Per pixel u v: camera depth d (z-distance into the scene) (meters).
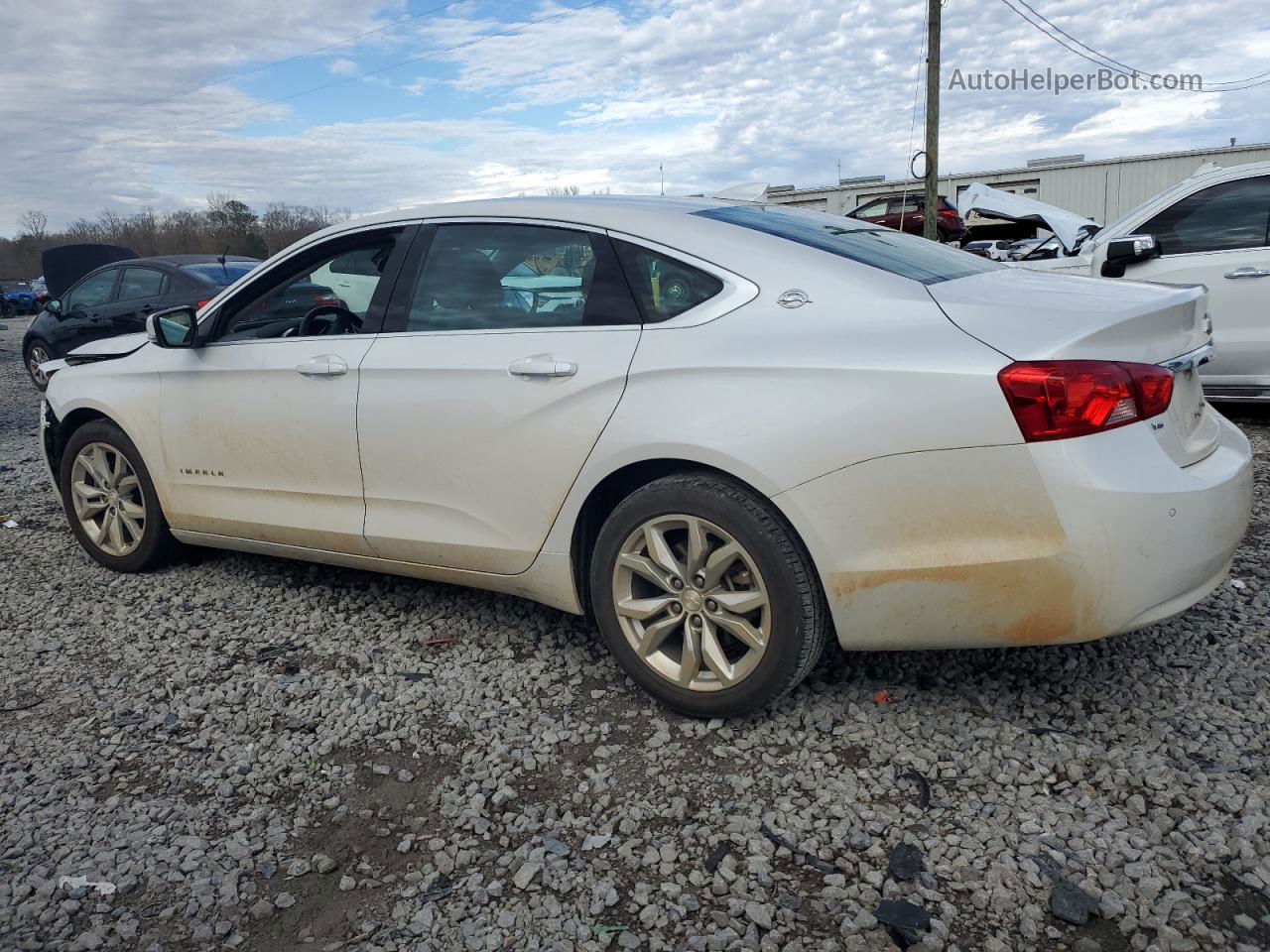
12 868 2.50
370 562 3.82
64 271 17.23
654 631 3.08
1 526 5.76
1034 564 2.55
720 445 2.81
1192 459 2.78
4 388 13.20
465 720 3.16
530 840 2.54
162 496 4.39
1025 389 2.50
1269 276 6.56
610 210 3.28
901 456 2.63
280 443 3.88
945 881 2.31
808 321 2.83
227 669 3.62
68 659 3.76
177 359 4.24
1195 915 2.14
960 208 14.80
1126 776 2.64
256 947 2.21
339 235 3.88
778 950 2.13
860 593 2.74
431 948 2.18
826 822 2.55
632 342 3.05
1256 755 2.72
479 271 3.48
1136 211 7.27
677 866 2.42
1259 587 3.82
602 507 3.29
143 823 2.67
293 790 2.81
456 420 3.36
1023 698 3.10
